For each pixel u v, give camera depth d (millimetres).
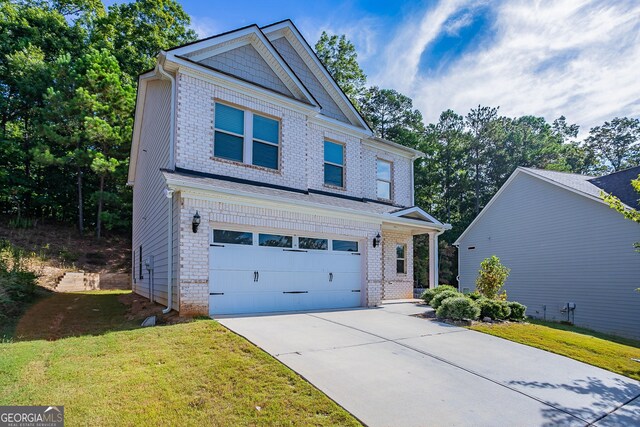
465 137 36781
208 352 5316
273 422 3574
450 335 7469
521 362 5953
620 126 44344
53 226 24781
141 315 8367
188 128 9141
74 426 3324
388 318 9023
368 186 14820
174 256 8234
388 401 4133
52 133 21812
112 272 19969
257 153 10477
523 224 18703
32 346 5602
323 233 10422
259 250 9164
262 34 10836
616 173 17797
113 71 24469
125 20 29672
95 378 4359
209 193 8055
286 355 5336
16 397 3836
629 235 14328
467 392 4566
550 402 4480
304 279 10023
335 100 13797
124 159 24125
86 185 26391
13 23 25375
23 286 10250
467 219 34438
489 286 11344
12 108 25141
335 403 3984
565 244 16672
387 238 14852
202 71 9391
